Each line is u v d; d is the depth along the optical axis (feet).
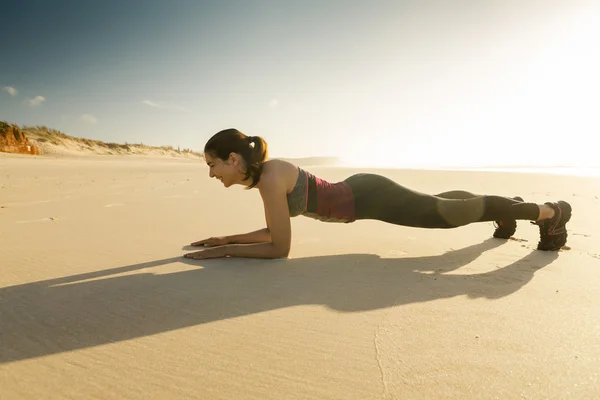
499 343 4.35
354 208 8.34
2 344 4.33
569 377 3.67
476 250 8.89
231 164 7.79
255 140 7.89
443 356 4.08
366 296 5.90
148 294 5.94
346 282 6.57
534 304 5.50
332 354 4.15
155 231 11.02
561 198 19.11
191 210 15.12
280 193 7.91
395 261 7.97
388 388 3.53
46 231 10.86
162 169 53.47
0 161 59.11
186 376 3.74
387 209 8.36
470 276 6.88
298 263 7.80
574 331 4.64
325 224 12.51
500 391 3.47
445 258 8.20
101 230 11.08
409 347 4.29
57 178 32.91
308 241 10.05
